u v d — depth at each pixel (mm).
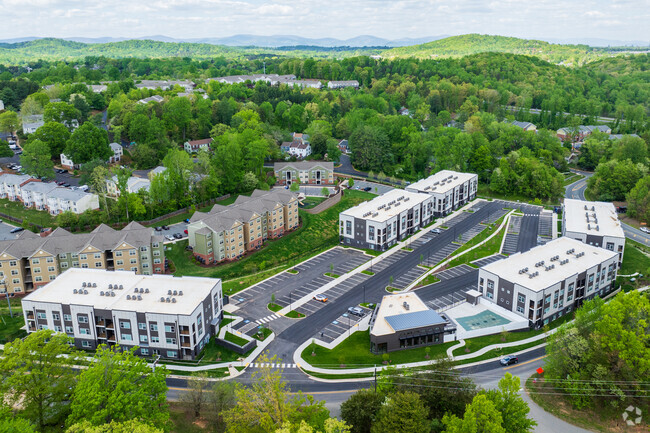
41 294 121812
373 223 174625
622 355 98750
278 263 169500
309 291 147375
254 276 156875
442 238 189375
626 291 151375
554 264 143125
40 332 89188
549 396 103188
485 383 106750
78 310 116625
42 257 142875
